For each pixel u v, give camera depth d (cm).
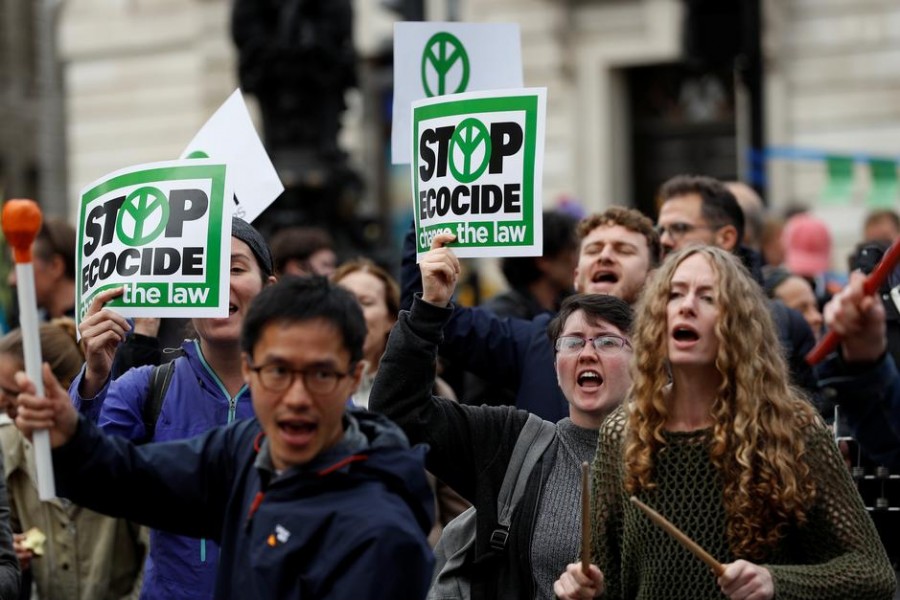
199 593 1534
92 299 1490
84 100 8488
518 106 1627
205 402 1566
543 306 2225
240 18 3475
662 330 1330
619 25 7069
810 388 1930
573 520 1465
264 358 1149
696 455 1310
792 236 3039
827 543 1298
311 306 1147
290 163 3459
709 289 1321
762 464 1288
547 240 2206
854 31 6594
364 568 1121
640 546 1321
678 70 7100
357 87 3581
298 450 1152
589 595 1264
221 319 1548
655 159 7156
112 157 8431
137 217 1474
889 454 1419
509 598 1465
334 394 1151
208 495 1233
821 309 2875
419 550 1134
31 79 10606
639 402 1327
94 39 8444
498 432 1500
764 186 3425
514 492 1478
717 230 2066
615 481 1356
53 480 1170
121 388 1574
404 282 1884
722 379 1314
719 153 7044
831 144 6631
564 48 7150
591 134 7138
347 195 3509
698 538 1302
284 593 1143
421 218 1678
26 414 1166
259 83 3475
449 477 1492
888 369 1364
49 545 1827
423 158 1670
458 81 1922
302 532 1141
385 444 1173
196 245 1459
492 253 1631
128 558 1850
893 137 6556
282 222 3388
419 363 1465
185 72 8250
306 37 3450
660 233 2086
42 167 9175
